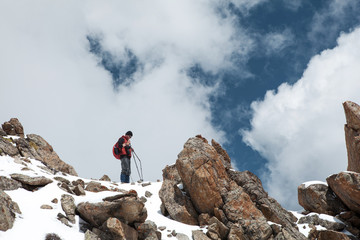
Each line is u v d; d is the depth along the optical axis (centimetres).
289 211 1609
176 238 1216
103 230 1036
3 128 1577
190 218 1380
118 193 1100
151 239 1115
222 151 1791
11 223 873
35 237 875
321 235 1412
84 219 1077
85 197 1145
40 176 1158
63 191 1146
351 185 1439
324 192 1622
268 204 1469
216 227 1302
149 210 1416
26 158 1350
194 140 1570
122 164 1841
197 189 1414
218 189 1430
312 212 1605
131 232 1081
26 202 1019
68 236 945
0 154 1265
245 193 1437
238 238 1293
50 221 970
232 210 1379
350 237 1427
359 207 1476
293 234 1359
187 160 1473
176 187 1467
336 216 1526
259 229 1315
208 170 1448
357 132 1706
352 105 1752
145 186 1664
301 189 1689
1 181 1056
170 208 1409
